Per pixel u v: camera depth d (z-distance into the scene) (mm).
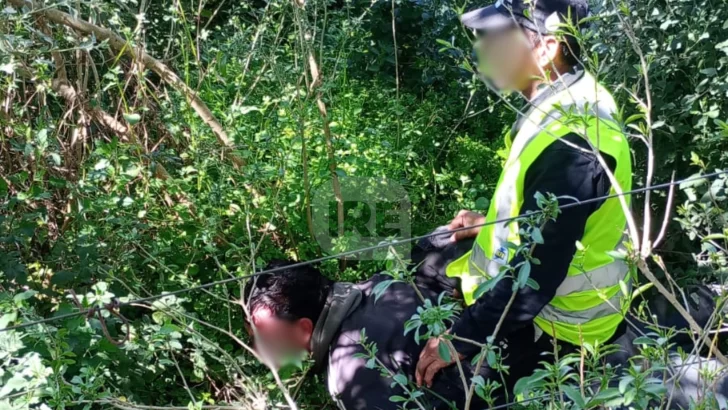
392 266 1958
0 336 1952
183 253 3070
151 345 2410
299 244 3320
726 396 2107
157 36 4129
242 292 2455
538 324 2291
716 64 3137
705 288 2541
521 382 1527
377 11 5047
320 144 3480
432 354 2232
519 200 2096
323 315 2377
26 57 3004
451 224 2721
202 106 3141
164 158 3064
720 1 3109
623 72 3199
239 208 3162
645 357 1619
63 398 1902
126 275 2883
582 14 2141
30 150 2656
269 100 3533
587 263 2127
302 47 3273
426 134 4098
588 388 1775
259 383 2625
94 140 3100
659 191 3270
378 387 2266
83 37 3094
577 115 1800
